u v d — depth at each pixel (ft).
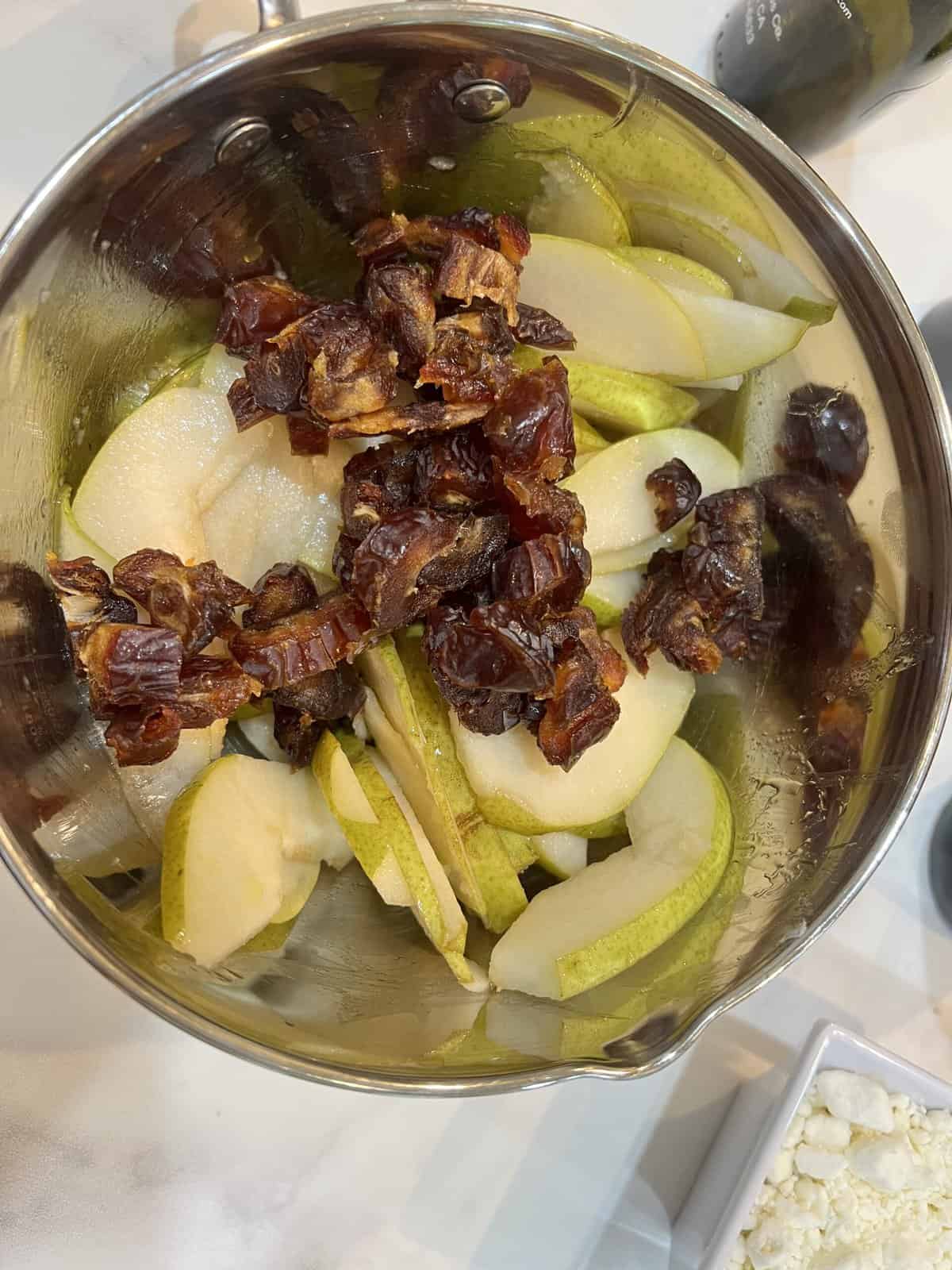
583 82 0.61
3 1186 0.77
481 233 0.73
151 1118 0.80
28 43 0.74
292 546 0.81
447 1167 0.85
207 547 0.79
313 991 0.70
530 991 0.75
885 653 0.72
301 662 0.72
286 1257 0.82
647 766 0.83
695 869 0.79
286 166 0.66
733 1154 0.84
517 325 0.75
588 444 0.82
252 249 0.73
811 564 0.80
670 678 0.85
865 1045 0.81
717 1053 0.90
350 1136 0.83
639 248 0.76
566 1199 0.87
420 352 0.72
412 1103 0.85
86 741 0.71
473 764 0.80
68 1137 0.78
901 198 0.91
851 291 0.67
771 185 0.65
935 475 0.67
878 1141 0.83
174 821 0.70
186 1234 0.80
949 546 0.67
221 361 0.77
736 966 0.70
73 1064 0.79
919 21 0.69
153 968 0.61
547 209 0.75
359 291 0.77
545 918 0.79
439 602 0.76
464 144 0.68
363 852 0.72
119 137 0.55
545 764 0.82
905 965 0.95
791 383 0.77
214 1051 0.81
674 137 0.65
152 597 0.69
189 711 0.69
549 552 0.72
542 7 0.82
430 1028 0.70
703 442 0.82
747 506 0.78
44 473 0.69
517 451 0.71
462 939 0.75
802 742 0.79
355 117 0.63
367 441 0.80
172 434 0.76
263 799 0.76
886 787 0.69
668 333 0.77
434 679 0.77
